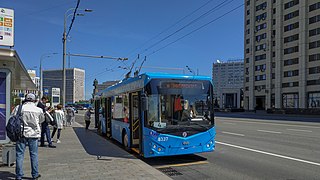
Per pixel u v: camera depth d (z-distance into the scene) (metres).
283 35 80.81
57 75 73.00
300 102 74.19
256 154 10.96
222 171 8.42
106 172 7.48
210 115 9.81
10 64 9.34
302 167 8.71
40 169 7.79
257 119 36.69
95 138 15.50
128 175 7.18
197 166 9.12
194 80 9.81
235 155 10.83
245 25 96.88
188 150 9.33
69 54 28.95
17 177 6.46
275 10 84.06
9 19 8.77
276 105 82.12
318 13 71.12
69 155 10.05
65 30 24.67
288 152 11.28
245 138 15.80
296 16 76.81
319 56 70.50
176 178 7.71
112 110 14.85
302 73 73.88
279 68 81.31
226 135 17.34
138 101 10.09
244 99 97.31
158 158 10.46
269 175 7.86
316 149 11.95
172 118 9.32
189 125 9.44
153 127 9.10
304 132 18.67
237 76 125.19
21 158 6.50
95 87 35.47
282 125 25.03
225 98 109.94
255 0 92.12
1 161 8.37
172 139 9.18
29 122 6.60
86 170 7.70
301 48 74.38
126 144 11.84
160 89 9.34
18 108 6.62
